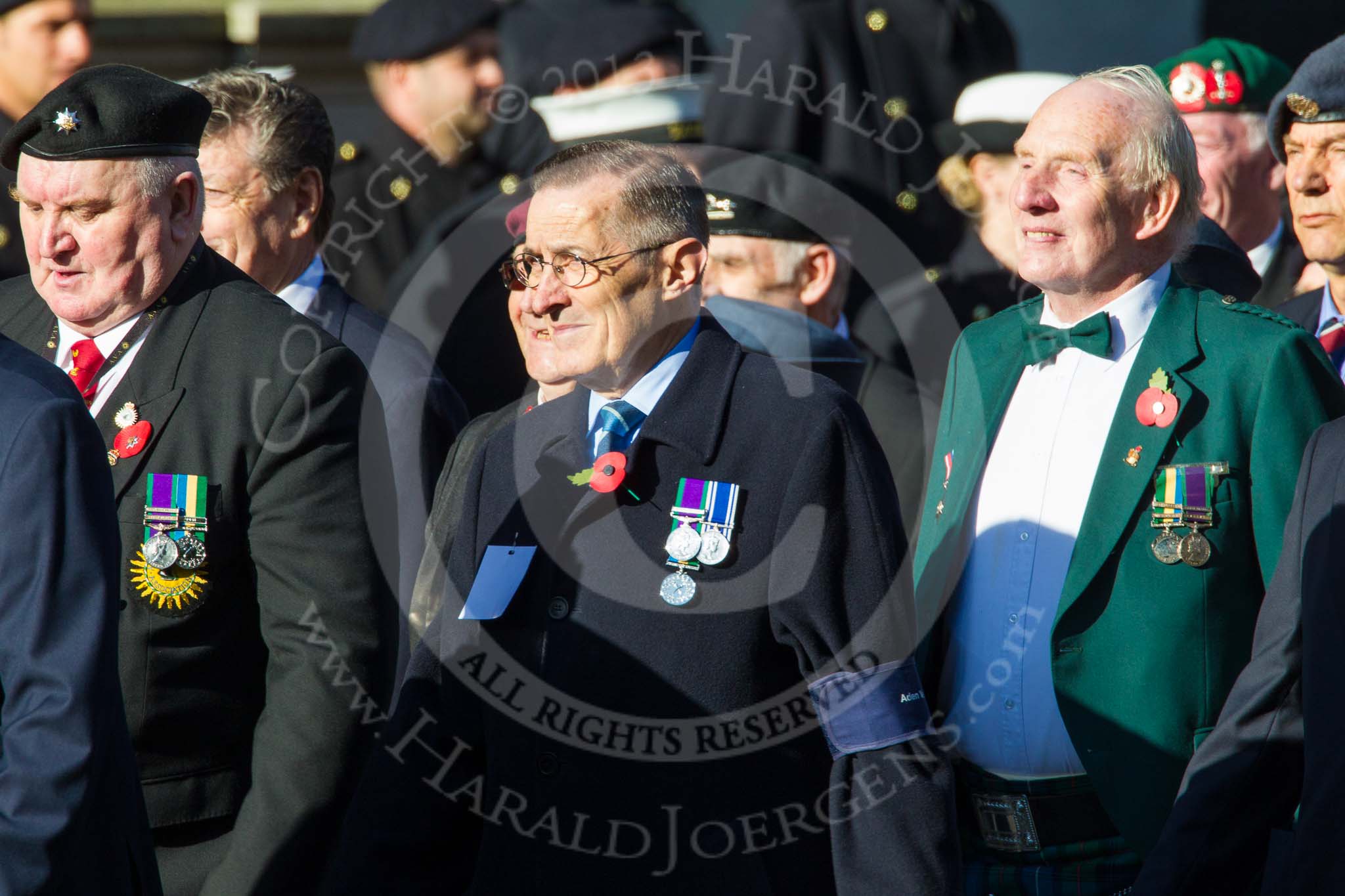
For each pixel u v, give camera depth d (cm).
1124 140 1204
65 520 986
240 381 1216
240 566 1215
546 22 1992
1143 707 1152
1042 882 1206
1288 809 1097
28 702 963
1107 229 1209
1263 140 1694
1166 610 1155
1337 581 1046
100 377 1239
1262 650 1091
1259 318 1201
